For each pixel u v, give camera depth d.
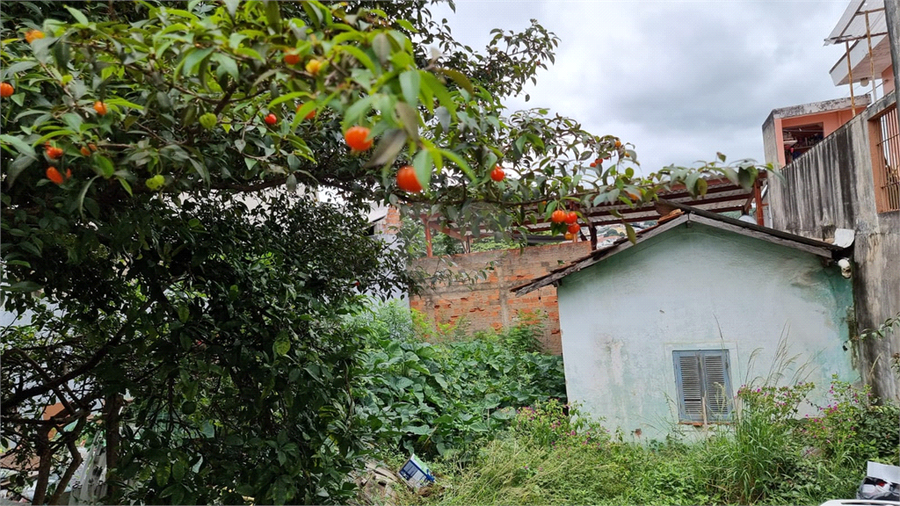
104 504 2.30
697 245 6.24
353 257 3.76
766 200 11.35
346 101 1.00
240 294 2.53
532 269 9.20
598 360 6.52
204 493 2.25
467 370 7.71
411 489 5.04
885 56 8.46
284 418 2.62
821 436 4.90
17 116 1.46
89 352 2.91
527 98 3.73
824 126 10.01
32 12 1.85
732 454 4.68
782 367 5.92
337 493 2.64
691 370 6.21
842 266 5.47
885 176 4.95
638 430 6.34
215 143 1.92
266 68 1.21
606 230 11.24
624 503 4.52
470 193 2.01
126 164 1.50
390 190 2.28
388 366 6.84
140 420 2.41
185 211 2.56
